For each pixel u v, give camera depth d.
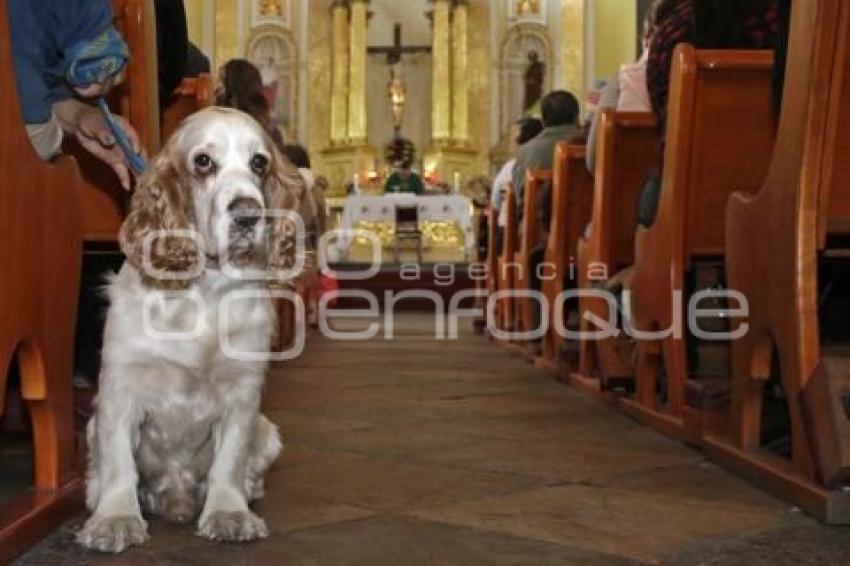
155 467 2.75
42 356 2.66
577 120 8.24
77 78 2.93
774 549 2.56
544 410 5.03
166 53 3.93
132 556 2.44
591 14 19.97
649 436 4.24
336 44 19.97
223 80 6.10
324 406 5.18
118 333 2.55
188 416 2.64
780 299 3.07
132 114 3.40
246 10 19.98
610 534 2.70
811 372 2.91
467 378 6.51
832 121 2.90
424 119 20.42
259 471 2.93
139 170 3.12
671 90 3.84
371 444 4.05
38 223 2.60
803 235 2.93
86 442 3.02
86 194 3.56
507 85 20.20
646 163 4.98
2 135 2.36
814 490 2.86
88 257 4.12
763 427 3.61
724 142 3.84
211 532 2.58
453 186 19.62
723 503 3.04
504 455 3.82
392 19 20.41
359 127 19.81
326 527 2.74
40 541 2.55
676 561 2.46
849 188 3.02
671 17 4.15
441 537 2.65
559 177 6.28
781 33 3.23
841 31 2.84
